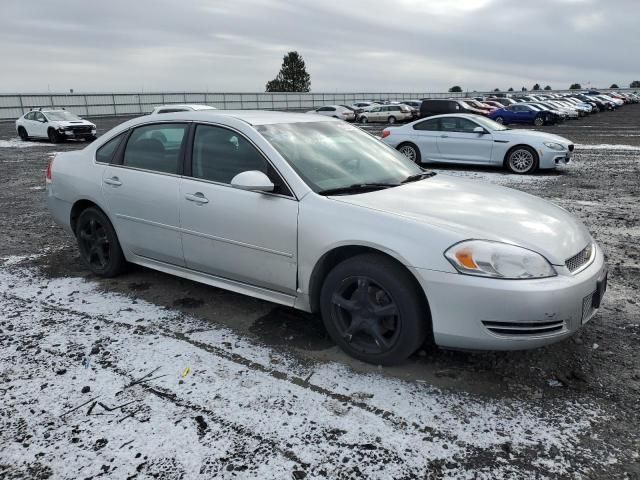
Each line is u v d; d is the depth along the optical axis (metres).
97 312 4.06
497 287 2.77
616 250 5.75
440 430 2.61
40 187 10.63
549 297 2.78
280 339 3.59
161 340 3.58
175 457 2.43
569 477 2.29
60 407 2.82
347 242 3.11
